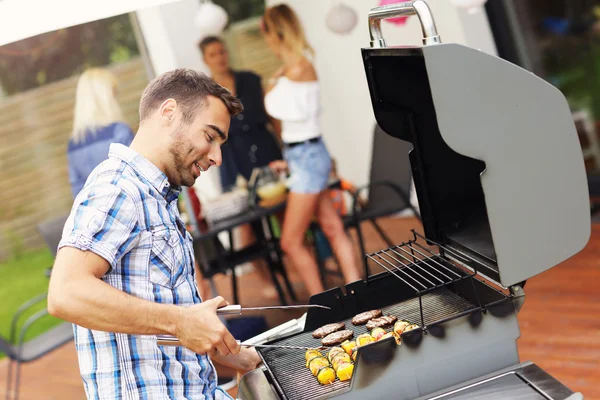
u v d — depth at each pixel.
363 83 5.76
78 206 1.45
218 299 1.52
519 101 1.42
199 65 5.16
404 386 1.57
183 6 5.06
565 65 4.71
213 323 1.45
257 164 4.86
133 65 6.98
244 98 4.86
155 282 1.53
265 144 4.89
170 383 1.56
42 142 7.25
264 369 1.79
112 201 1.45
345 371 1.62
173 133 1.56
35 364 4.90
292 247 4.04
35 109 7.18
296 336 1.93
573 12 4.51
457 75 1.38
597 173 4.80
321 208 4.11
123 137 3.86
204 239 3.71
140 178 1.54
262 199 4.09
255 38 6.17
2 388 4.59
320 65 6.05
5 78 7.61
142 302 1.42
